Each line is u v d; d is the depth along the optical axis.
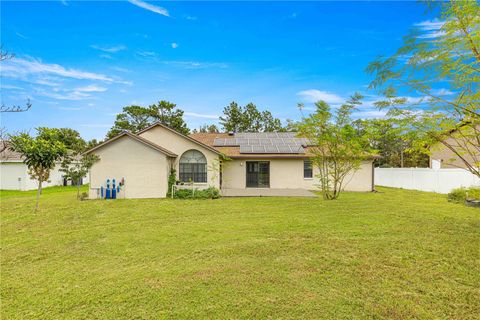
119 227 7.73
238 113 37.41
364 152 11.88
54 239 6.64
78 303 3.66
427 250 5.27
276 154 17.59
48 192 17.94
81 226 7.93
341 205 10.67
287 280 4.17
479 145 4.03
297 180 17.91
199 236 6.66
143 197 14.02
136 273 4.57
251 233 6.80
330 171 13.95
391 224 7.33
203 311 3.38
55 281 4.34
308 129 11.95
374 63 4.14
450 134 4.36
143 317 3.29
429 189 16.84
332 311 3.32
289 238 6.29
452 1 3.42
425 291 3.76
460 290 3.78
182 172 16.20
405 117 4.60
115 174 14.09
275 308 3.41
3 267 4.96
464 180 14.30
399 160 31.38
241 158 17.88
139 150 14.10
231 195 14.25
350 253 5.20
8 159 19.45
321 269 4.54
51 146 11.20
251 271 4.52
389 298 3.60
